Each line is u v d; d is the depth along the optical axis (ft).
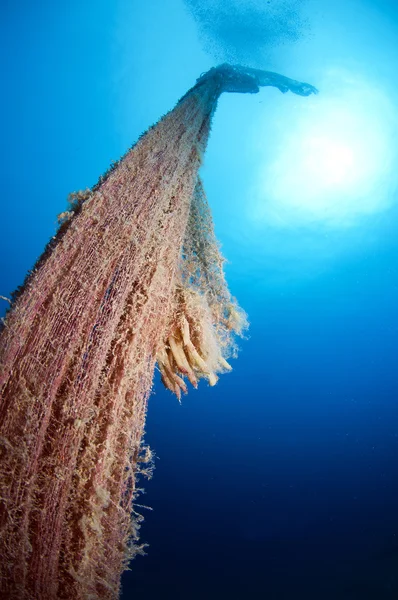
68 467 4.39
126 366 5.02
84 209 6.25
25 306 4.93
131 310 5.40
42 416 4.39
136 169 7.49
